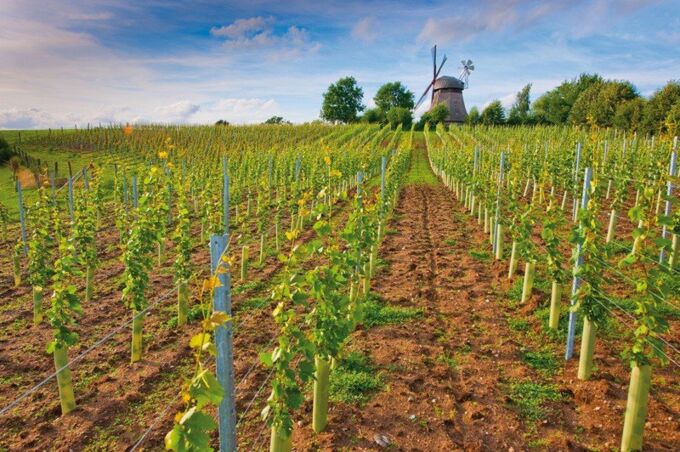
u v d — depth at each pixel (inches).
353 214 272.7
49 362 247.4
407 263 385.4
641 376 152.1
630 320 248.2
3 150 1302.9
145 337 271.4
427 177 1120.2
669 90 1189.1
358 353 231.5
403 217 600.4
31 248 305.6
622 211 503.5
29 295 366.3
